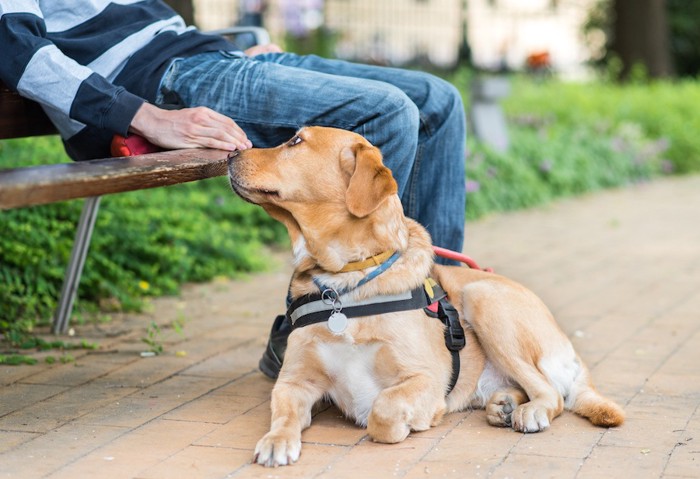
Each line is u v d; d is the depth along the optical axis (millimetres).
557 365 3658
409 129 3814
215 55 4016
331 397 3545
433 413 3375
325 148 3377
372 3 19719
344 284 3346
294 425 3205
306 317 3389
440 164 4176
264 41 4793
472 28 22250
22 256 5340
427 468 3029
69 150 3994
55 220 5656
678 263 7441
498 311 3611
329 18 18531
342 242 3357
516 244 8367
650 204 11195
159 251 6234
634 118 15102
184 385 4023
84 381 4066
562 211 10570
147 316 5465
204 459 3111
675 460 3090
